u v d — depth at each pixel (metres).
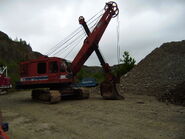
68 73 15.91
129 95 18.58
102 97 16.91
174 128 7.68
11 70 48.38
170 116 9.63
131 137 6.85
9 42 79.19
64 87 16.08
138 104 13.34
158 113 10.33
